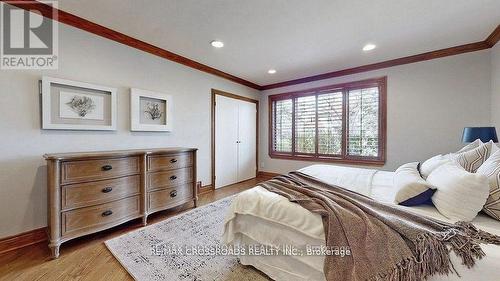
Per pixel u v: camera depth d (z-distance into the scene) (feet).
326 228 3.74
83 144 7.41
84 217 6.15
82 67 7.33
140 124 8.98
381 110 11.02
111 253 5.76
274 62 11.03
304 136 14.19
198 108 11.66
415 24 7.28
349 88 12.16
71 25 7.06
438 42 8.68
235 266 5.21
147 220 8.09
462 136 8.42
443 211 4.19
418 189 4.67
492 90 8.41
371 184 6.44
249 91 15.26
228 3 6.18
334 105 12.80
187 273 4.92
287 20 7.06
